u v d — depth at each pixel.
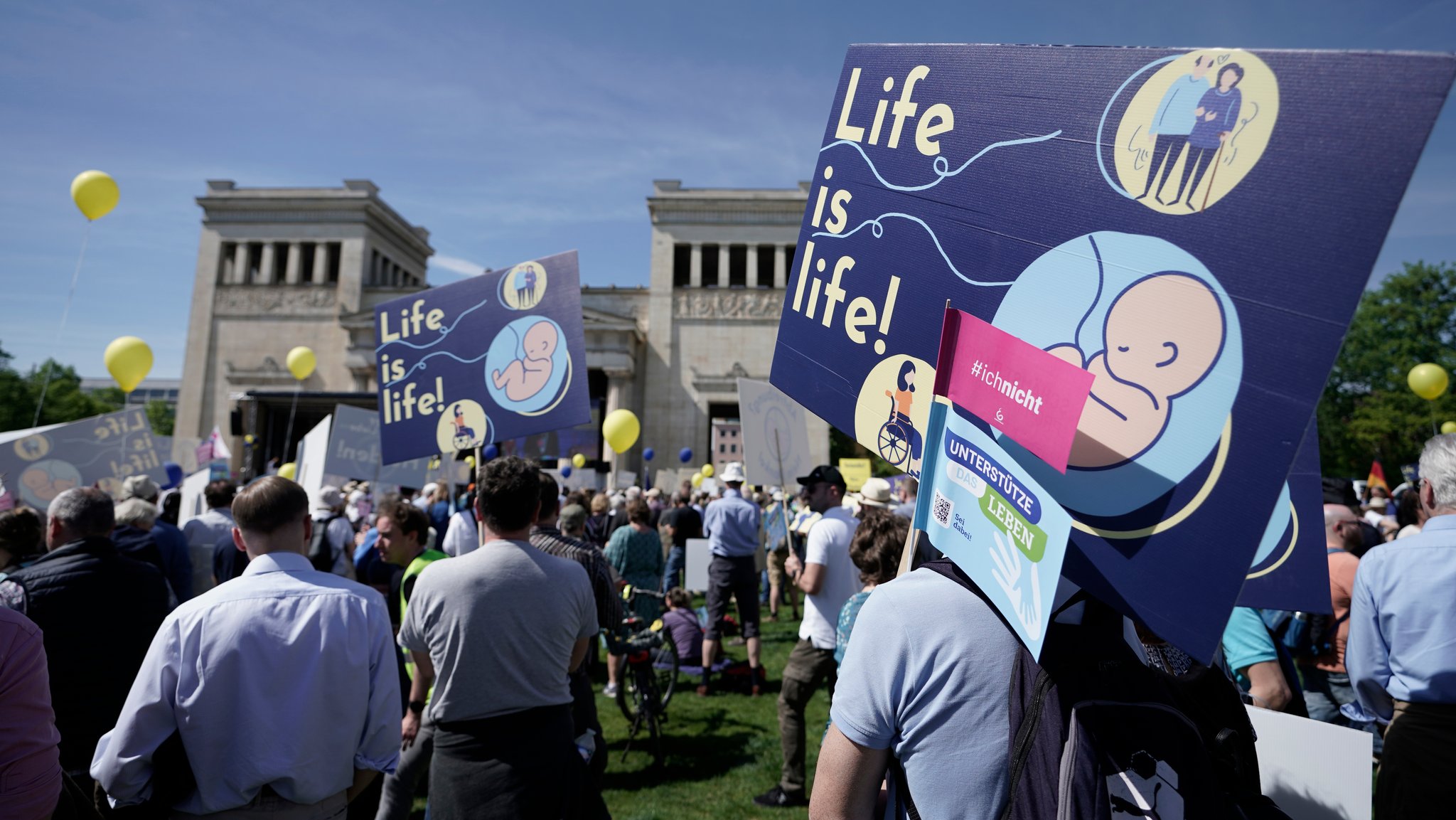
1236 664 2.85
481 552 3.13
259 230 46.75
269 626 2.42
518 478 3.17
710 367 44.12
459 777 2.88
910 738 1.31
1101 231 1.34
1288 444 1.06
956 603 1.36
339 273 46.69
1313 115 1.10
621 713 7.08
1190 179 1.23
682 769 5.75
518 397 4.62
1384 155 1.02
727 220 45.81
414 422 4.93
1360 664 2.64
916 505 1.54
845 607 3.69
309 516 2.72
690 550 11.05
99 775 2.26
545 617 3.04
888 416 1.74
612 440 9.79
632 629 6.32
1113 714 1.21
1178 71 1.27
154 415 72.44
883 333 1.77
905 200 1.75
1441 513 2.56
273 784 2.36
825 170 2.00
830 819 1.36
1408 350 44.31
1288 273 1.10
